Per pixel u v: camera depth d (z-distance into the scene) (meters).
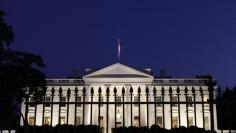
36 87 23.02
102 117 40.44
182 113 40.53
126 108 39.94
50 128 7.39
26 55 25.31
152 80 47.75
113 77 48.62
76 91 7.29
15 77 22.98
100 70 49.53
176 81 47.94
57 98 38.00
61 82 48.06
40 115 37.44
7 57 24.42
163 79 48.72
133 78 48.00
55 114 38.03
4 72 23.23
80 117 41.62
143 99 41.06
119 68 49.88
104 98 38.69
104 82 48.06
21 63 24.80
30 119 36.41
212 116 6.98
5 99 6.99
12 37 24.25
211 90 7.12
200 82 45.72
